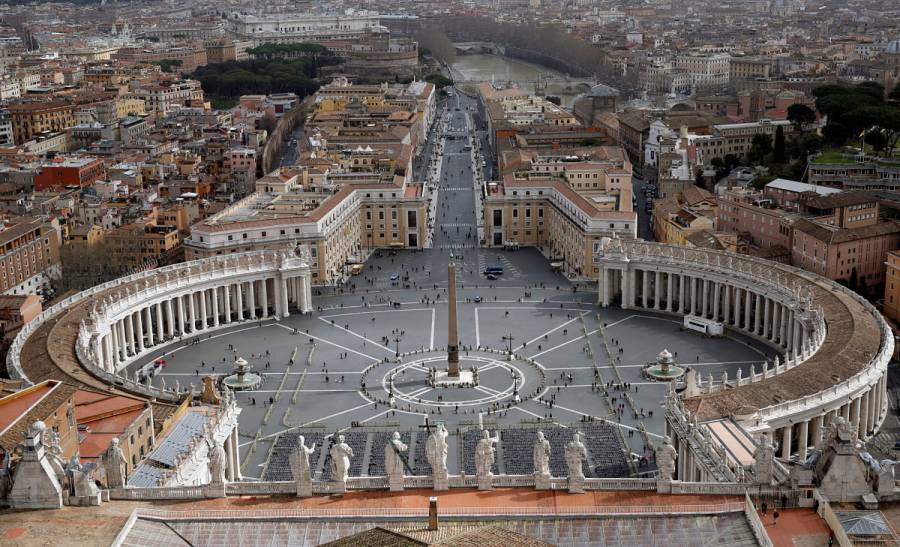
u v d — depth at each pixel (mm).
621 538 128250
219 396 198625
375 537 112938
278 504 135875
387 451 139250
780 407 190625
